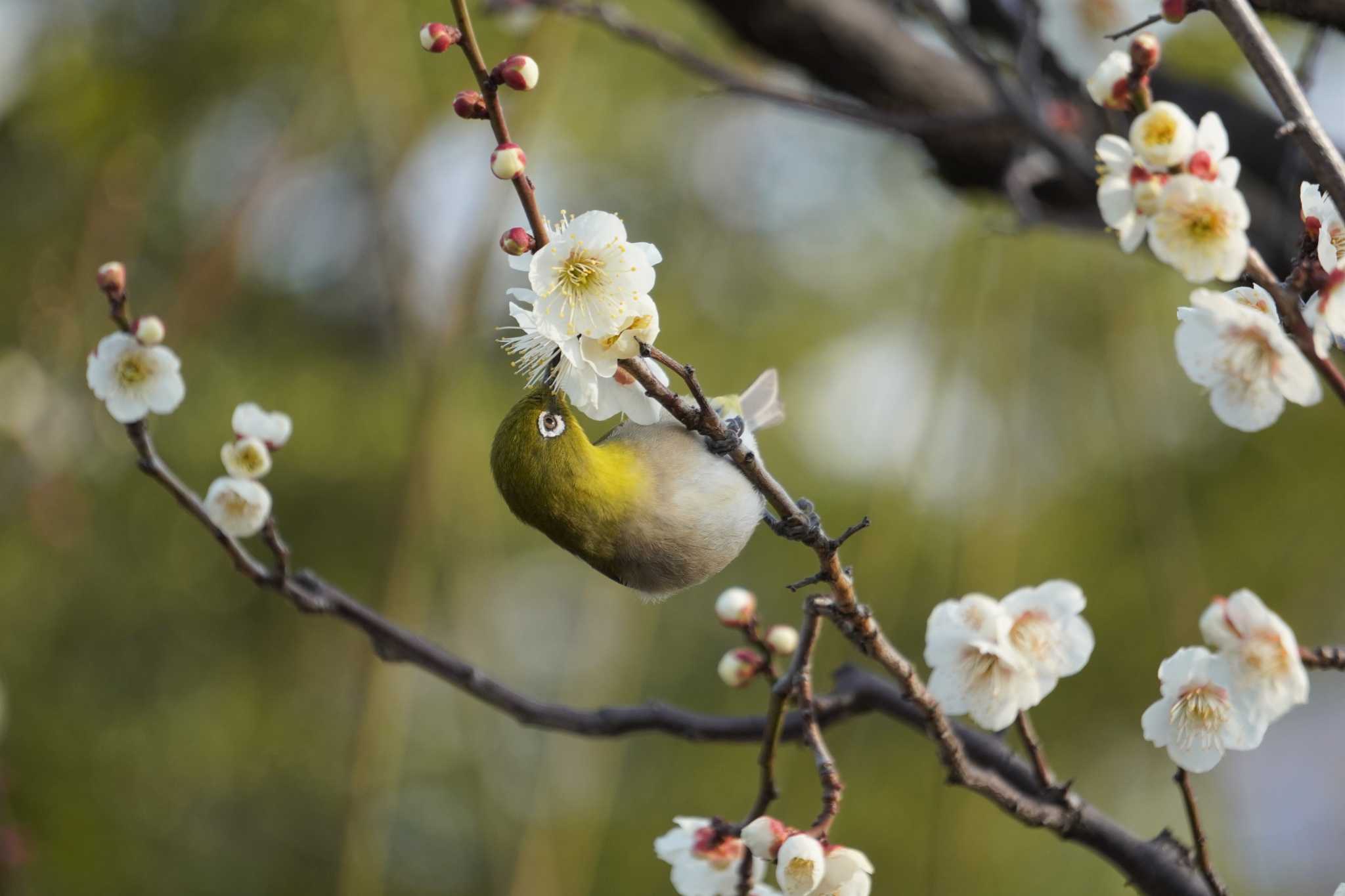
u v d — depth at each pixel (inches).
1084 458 108.7
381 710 77.4
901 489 88.0
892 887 104.3
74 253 100.0
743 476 65.1
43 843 99.6
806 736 62.5
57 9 107.7
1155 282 95.7
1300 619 109.7
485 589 104.1
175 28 109.0
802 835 61.5
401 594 77.7
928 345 91.4
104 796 104.3
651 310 60.4
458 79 98.4
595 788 100.0
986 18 71.9
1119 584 108.3
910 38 71.4
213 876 104.8
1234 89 72.1
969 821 83.3
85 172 106.0
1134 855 63.7
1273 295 59.9
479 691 65.7
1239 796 86.9
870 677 65.7
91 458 104.6
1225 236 59.2
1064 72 71.1
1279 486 109.4
